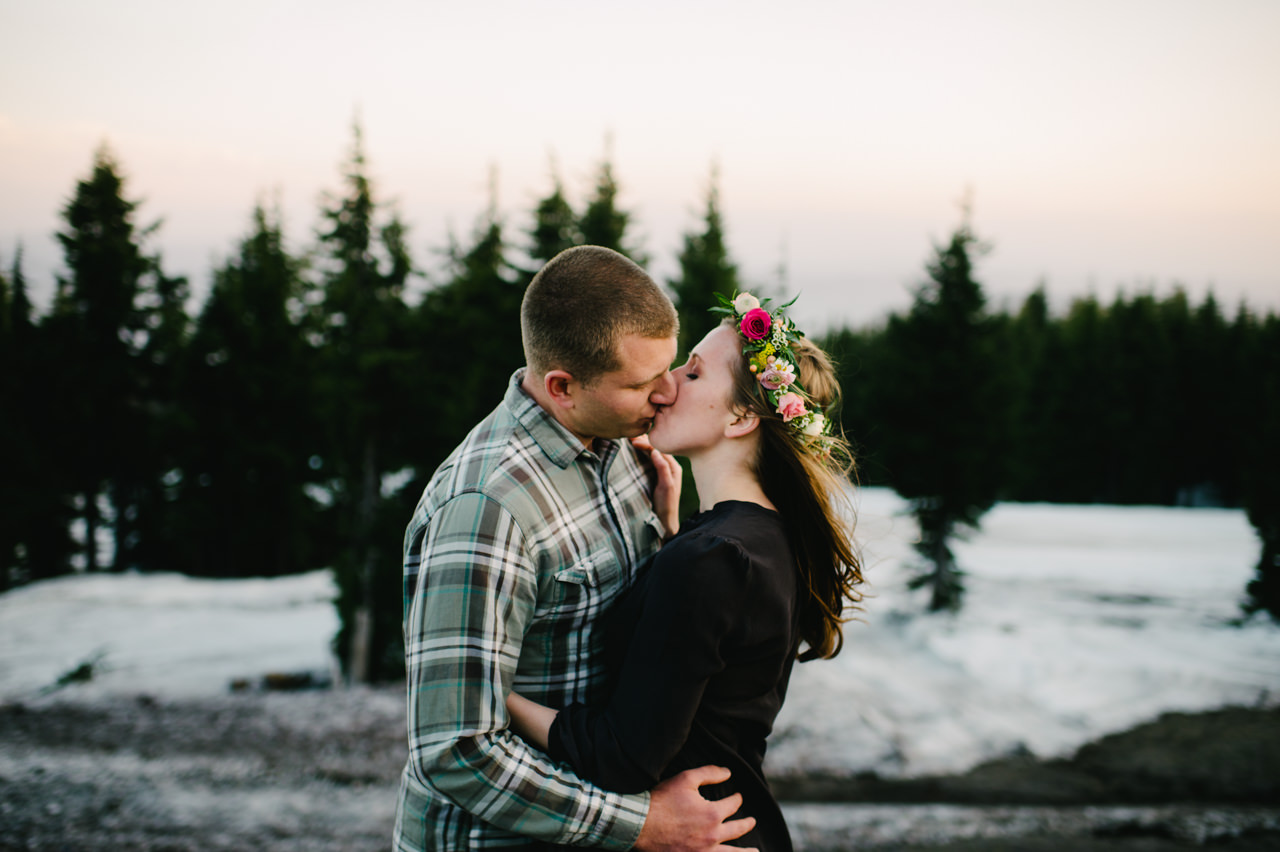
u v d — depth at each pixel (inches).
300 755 373.7
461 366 573.3
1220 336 1533.0
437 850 62.9
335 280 594.6
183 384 1026.7
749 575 57.8
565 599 62.8
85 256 1073.5
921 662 564.1
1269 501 634.8
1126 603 699.4
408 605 65.9
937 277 750.5
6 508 954.1
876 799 334.0
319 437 1056.8
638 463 77.3
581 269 62.2
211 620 740.7
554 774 56.6
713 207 695.7
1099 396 1525.6
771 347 67.4
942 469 706.8
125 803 295.4
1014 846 273.4
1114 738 410.0
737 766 62.4
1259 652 546.9
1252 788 341.7
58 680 554.6
